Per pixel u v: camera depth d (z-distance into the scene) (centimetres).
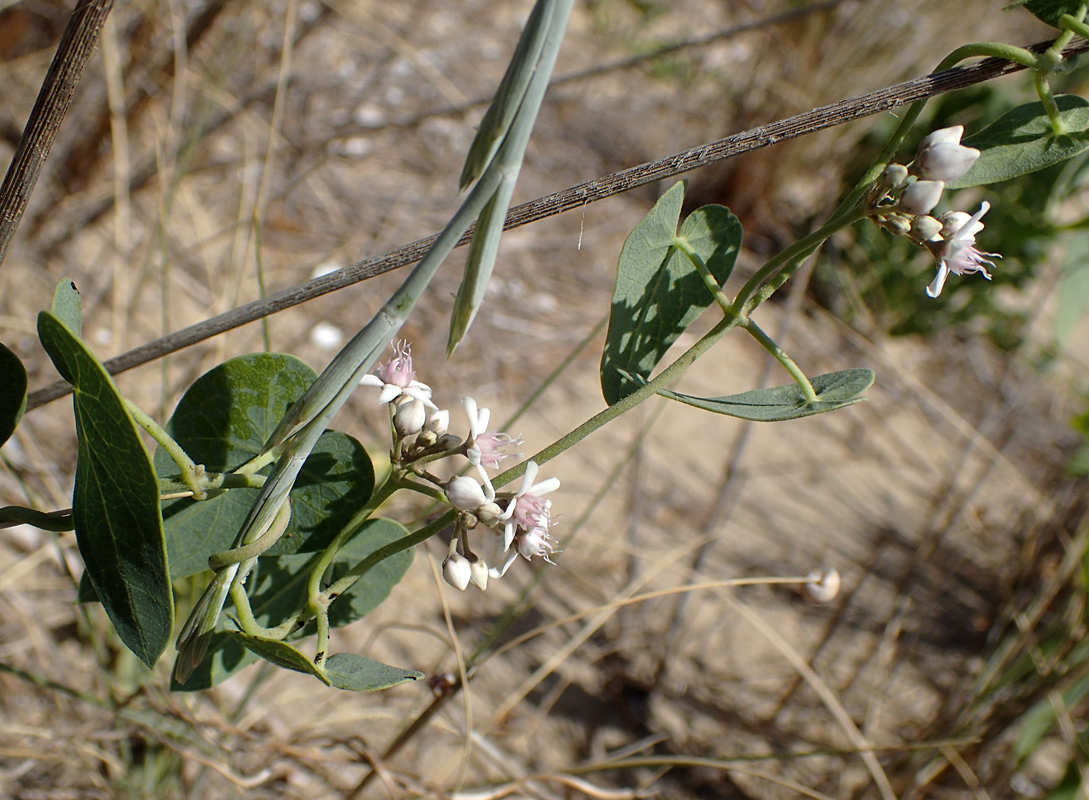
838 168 55
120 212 29
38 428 31
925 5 54
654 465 42
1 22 38
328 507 14
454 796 21
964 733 29
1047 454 48
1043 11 14
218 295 34
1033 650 28
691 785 31
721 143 14
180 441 14
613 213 55
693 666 34
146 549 11
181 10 38
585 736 31
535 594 34
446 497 13
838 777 31
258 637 12
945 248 14
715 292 14
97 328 35
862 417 48
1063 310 33
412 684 30
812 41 53
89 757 23
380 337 11
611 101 60
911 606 38
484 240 11
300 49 49
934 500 37
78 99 37
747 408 13
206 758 21
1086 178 36
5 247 13
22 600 27
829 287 53
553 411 42
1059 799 27
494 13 64
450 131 51
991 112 41
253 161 44
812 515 42
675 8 68
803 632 37
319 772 22
